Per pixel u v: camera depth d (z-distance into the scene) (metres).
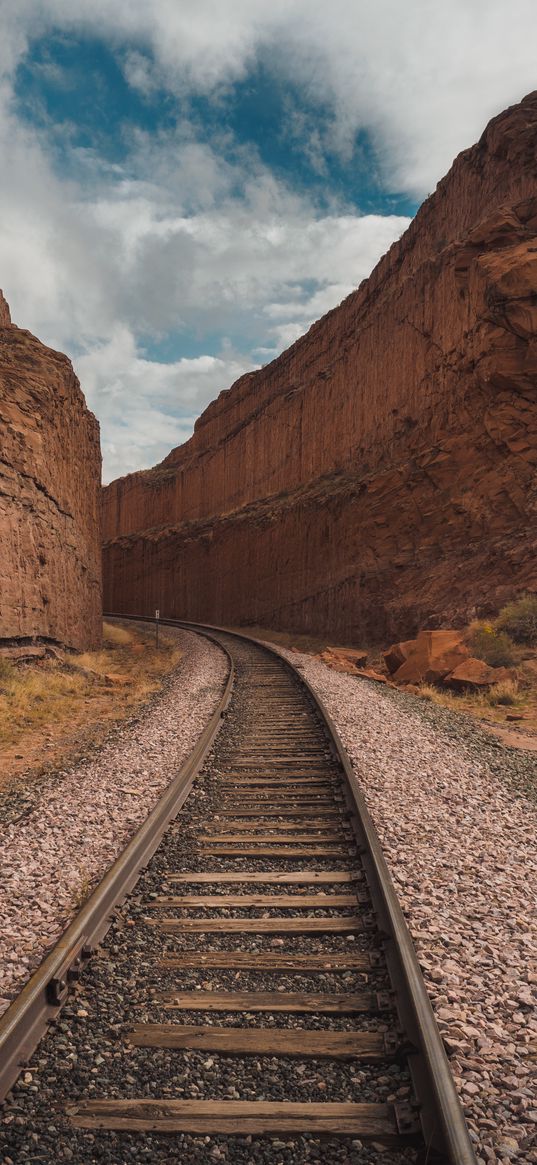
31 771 9.69
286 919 4.68
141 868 5.59
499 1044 3.30
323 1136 2.81
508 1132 2.76
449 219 35.34
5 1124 2.87
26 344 26.73
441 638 21.52
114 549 87.44
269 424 58.25
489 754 10.17
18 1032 3.29
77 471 30.30
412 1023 3.36
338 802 7.31
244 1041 3.38
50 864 5.80
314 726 11.68
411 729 11.52
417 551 31.12
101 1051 3.34
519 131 30.19
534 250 26.53
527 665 19.98
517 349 26.53
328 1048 3.32
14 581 19.66
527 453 26.36
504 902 4.90
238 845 6.18
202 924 4.63
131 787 8.21
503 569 25.25
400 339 36.59
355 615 34.84
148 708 15.27
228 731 11.49
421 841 6.13
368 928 4.55
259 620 50.41
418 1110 2.88
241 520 55.47
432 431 32.09
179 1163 2.69
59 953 3.89
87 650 31.53
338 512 38.94
